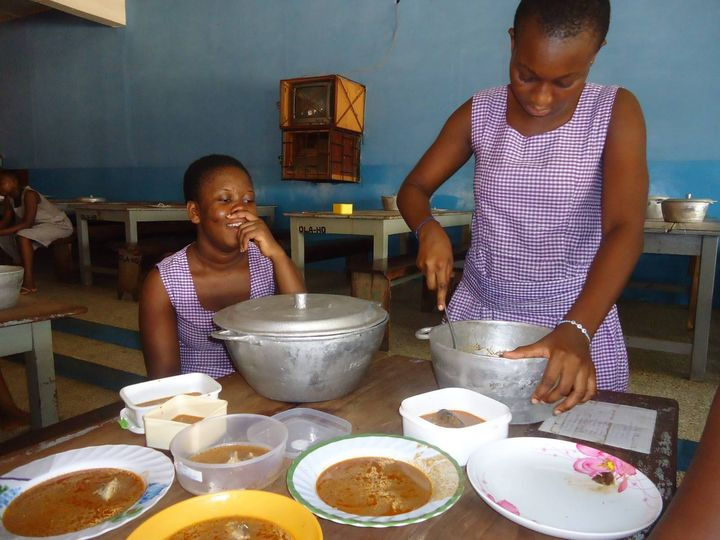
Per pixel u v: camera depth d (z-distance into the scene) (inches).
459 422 30.5
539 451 29.0
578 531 21.5
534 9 33.8
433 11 195.6
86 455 28.5
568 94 37.1
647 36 162.6
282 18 224.8
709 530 14.1
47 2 233.6
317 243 195.6
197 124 254.1
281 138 232.1
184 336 57.0
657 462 29.7
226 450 27.7
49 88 294.5
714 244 102.7
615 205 41.1
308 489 25.0
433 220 46.8
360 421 34.6
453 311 56.4
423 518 22.6
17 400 107.8
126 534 22.8
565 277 48.1
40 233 184.9
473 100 49.9
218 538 21.5
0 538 22.3
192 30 246.7
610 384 49.3
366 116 213.0
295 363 33.7
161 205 193.8
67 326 149.1
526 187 45.5
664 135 164.6
